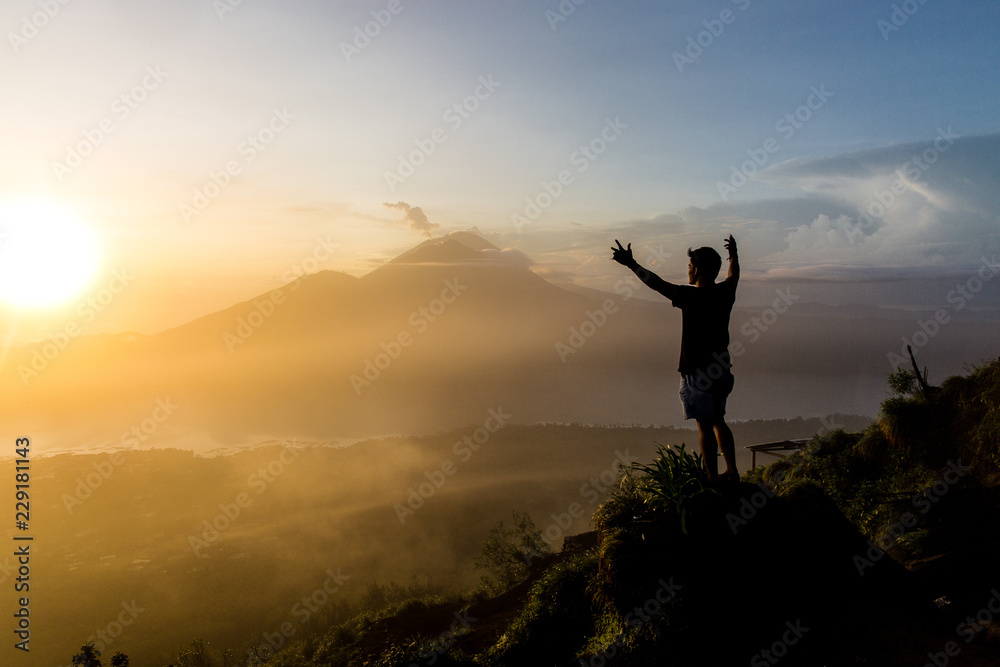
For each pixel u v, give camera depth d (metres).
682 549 4.65
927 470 9.41
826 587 4.53
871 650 4.14
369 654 11.41
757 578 4.49
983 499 7.70
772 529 4.65
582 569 6.57
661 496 4.91
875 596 4.57
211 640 48.06
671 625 4.43
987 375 9.45
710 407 4.57
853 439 11.84
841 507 10.00
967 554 6.39
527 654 6.24
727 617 4.39
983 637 4.24
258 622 52.69
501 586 14.73
